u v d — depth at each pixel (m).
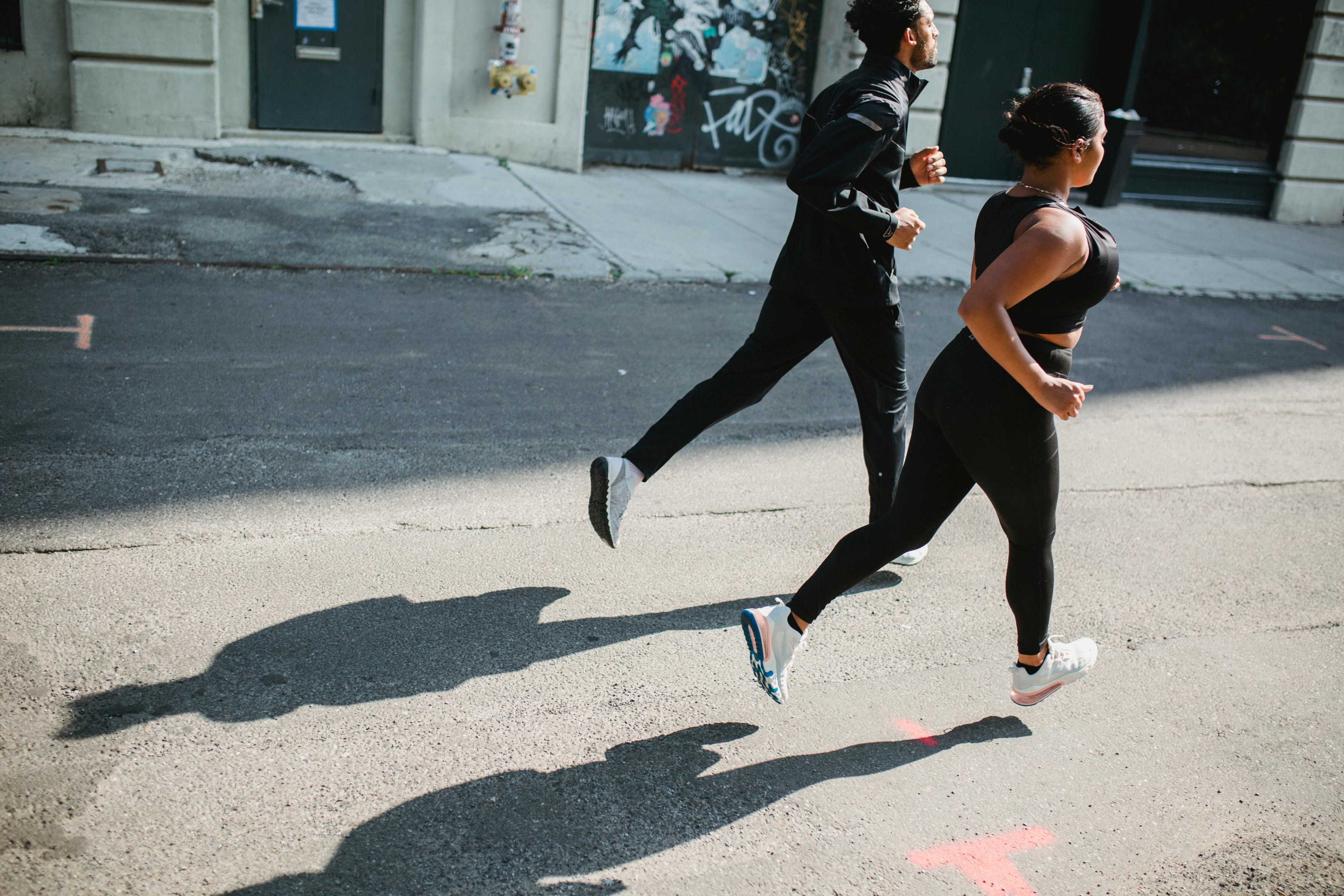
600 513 3.37
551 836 2.45
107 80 9.16
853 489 4.53
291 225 7.62
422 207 8.54
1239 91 12.87
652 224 9.02
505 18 10.01
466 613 3.32
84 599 3.15
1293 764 2.98
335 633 3.13
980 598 3.75
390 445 4.46
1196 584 4.00
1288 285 9.71
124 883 2.17
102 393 4.62
